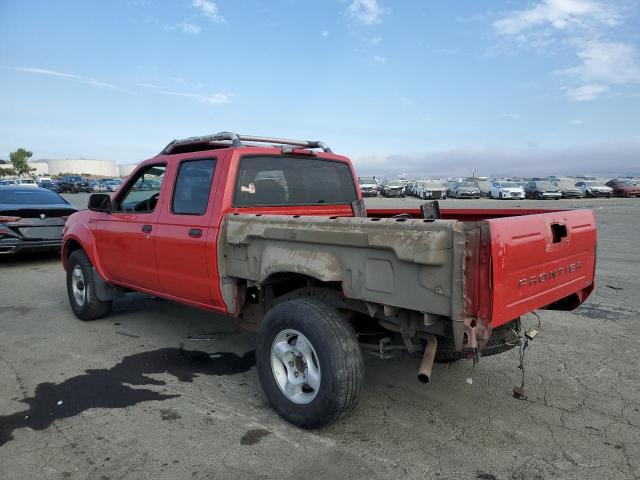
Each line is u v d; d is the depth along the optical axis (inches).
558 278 129.1
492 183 1756.9
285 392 136.6
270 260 140.6
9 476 113.4
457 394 156.2
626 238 535.2
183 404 150.2
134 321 241.0
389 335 139.9
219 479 112.0
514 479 111.7
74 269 242.7
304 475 113.2
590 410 144.8
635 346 198.4
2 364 183.3
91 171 6235.2
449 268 104.3
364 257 119.3
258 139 181.8
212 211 162.1
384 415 142.5
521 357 138.8
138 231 193.3
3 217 378.3
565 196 1621.6
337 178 208.7
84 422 138.6
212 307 169.0
